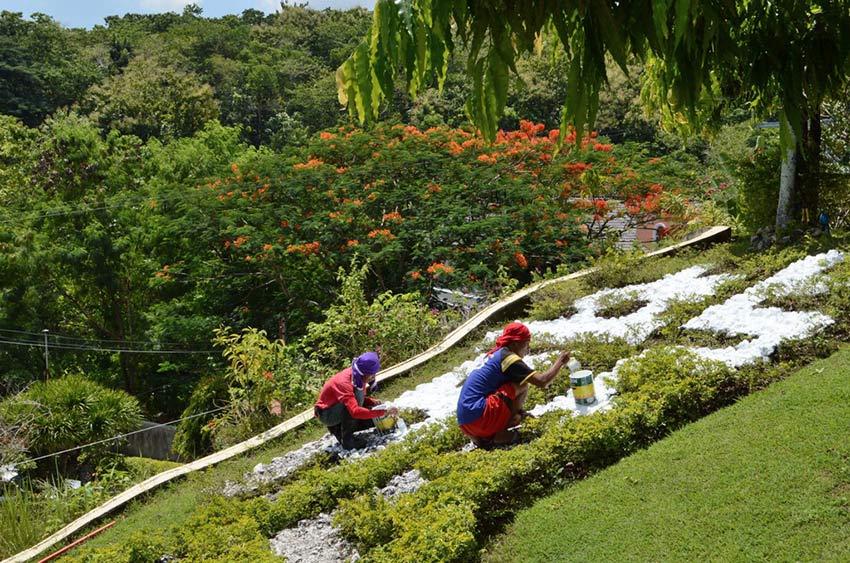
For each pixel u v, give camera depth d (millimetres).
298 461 8469
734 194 17766
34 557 8398
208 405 13367
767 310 8703
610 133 38281
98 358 25203
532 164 18547
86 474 14391
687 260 12383
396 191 17219
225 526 6957
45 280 22797
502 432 7098
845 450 5578
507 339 7125
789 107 5102
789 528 4965
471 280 15453
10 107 68125
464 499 6117
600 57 3838
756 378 7297
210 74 78125
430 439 7617
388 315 12250
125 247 22156
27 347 23688
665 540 5184
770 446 5934
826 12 5383
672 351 8047
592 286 11953
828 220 11875
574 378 7543
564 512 5879
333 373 11711
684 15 3590
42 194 24688
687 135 10656
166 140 51625
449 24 3891
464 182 17672
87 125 25938
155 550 6773
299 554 6492
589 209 17781
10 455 12516
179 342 22125
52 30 84688
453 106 43094
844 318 8094
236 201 18141
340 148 19500
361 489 7109
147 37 99438
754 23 5297
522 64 5117
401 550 5641
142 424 16391
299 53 86500
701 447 6230
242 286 19406
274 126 65625
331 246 17281
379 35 3908
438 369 10547
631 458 6469
